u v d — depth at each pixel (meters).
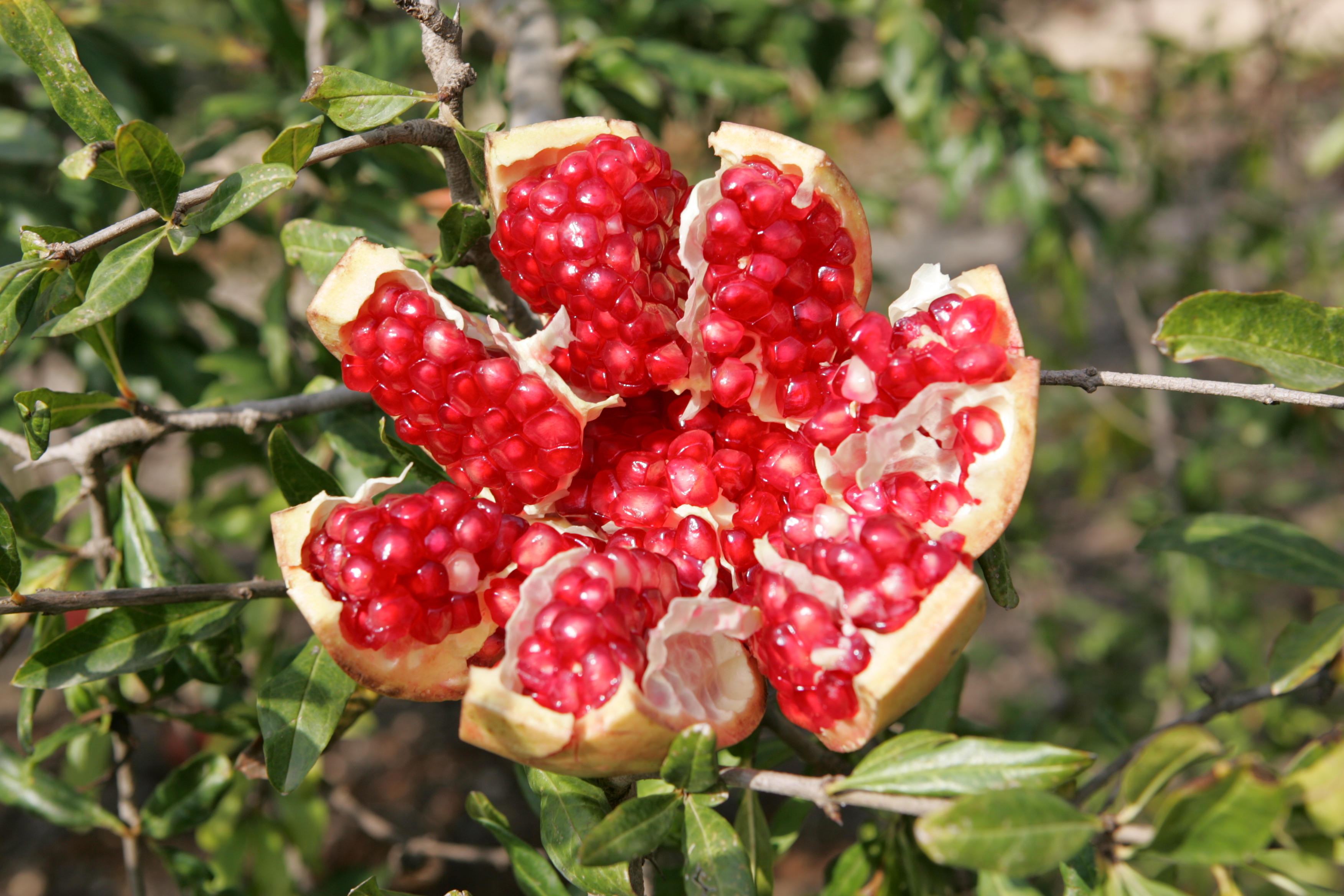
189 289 0.67
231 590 0.44
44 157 0.60
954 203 0.80
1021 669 1.26
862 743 0.40
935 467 0.42
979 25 0.84
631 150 0.43
